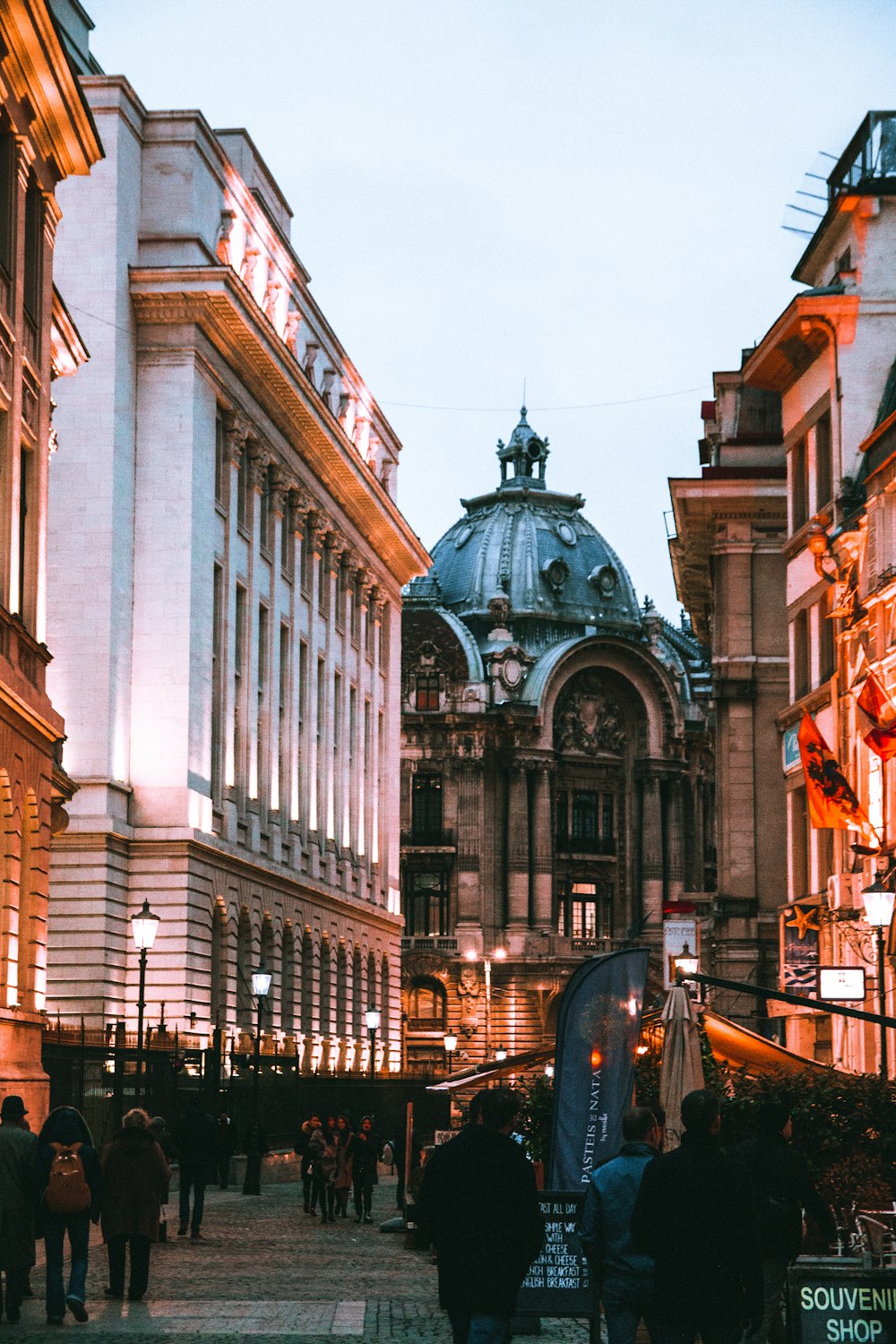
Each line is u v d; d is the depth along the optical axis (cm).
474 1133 1315
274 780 7450
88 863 5909
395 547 9706
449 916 12719
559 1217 1819
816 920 5206
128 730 6209
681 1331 1228
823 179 5741
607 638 13188
